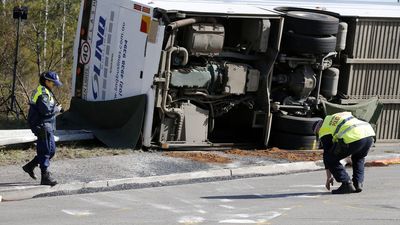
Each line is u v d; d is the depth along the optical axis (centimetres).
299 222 2450
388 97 4469
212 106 3962
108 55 3959
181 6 3756
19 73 6050
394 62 4428
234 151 3906
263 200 2869
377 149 4297
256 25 3934
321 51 4019
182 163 3494
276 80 4106
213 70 3850
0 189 2827
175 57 3741
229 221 2470
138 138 3716
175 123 3797
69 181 3009
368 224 2425
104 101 3900
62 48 6228
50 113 2872
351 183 3019
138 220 2470
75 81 4172
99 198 2848
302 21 3969
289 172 3569
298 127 4009
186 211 2638
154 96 3700
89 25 4084
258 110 4056
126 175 3186
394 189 3128
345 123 2945
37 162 2908
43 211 2594
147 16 3700
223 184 3216
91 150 3622
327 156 2995
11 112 4991
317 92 4175
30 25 6159
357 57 4312
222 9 3838
